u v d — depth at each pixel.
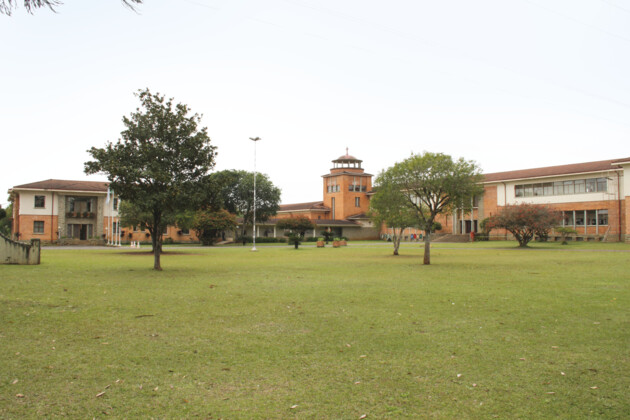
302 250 42.03
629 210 45.44
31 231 53.31
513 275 17.81
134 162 18.36
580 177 51.50
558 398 5.19
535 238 52.06
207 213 55.97
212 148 19.88
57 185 55.41
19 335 7.73
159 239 20.00
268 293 12.85
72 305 10.55
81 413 4.75
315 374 5.96
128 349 7.02
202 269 20.61
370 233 82.25
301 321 9.08
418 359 6.59
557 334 7.98
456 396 5.25
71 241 52.69
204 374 5.94
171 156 18.95
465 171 22.98
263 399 5.16
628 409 4.89
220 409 4.89
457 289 13.75
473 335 7.94
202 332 8.14
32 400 5.06
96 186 57.81
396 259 28.12
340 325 8.72
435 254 33.44
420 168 23.34
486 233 60.38
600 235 49.09
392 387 5.52
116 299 11.55
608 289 13.52
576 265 22.25
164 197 18.12
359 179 84.69
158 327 8.49
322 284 14.97
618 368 6.17
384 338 7.75
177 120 19.06
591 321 9.01
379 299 11.80
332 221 78.38
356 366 6.28
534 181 56.00
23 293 12.14
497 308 10.47
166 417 4.68
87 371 6.01
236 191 68.06
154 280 15.85
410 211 27.27
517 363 6.40
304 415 4.75
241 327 8.55
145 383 5.61
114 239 58.62
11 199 67.38
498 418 4.69
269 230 81.62
